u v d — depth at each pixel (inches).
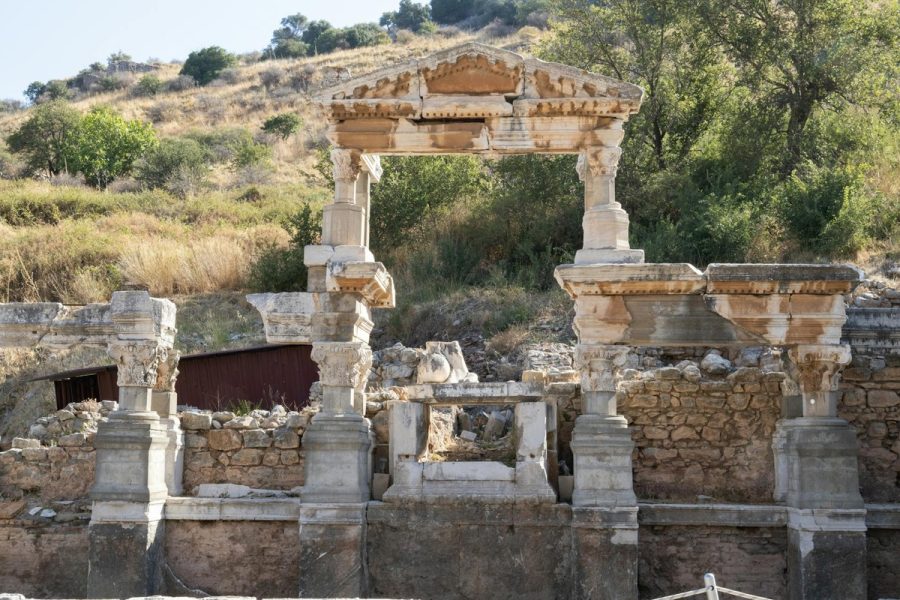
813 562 469.4
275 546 510.0
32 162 2033.7
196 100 2672.2
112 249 1181.7
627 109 507.5
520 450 496.4
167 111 2593.5
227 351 735.7
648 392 539.2
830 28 1151.6
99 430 504.1
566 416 543.8
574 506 480.7
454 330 897.5
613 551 475.2
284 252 1084.5
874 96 1146.0
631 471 484.7
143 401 514.3
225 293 1076.5
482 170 1347.2
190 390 736.3
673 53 1200.2
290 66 2913.4
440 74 511.5
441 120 513.3
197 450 540.1
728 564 494.6
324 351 504.4
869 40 1149.7
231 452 538.3
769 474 526.9
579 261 499.5
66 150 2009.1
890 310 560.4
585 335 495.8
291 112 2401.6
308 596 482.9
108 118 2081.7
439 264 1045.8
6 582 529.3
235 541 512.4
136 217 1384.1
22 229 1316.4
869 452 532.4
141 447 501.4
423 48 2898.6
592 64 1200.8
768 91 1177.4
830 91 1151.6
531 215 1101.7
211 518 511.5
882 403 534.6
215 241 1179.9
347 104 510.3
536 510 490.9
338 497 489.7
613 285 489.7
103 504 496.4
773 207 1028.5
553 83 508.7
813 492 476.4
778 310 486.6
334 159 517.0
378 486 514.0
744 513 492.1
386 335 933.8
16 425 836.6
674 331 491.5
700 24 1176.8
